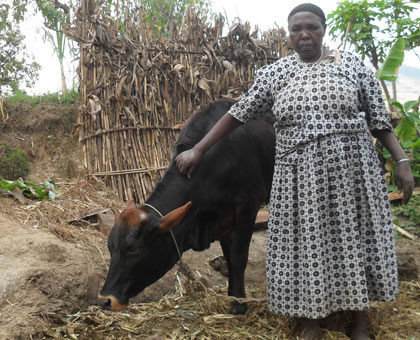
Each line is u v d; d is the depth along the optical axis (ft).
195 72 19.47
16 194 15.39
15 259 11.20
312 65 9.40
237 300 10.66
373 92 9.50
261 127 11.70
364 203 9.25
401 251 14.84
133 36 19.03
